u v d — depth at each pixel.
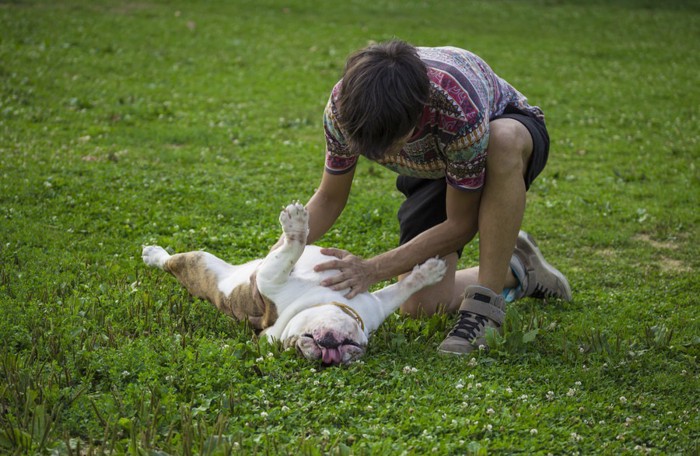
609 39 16.61
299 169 7.39
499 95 3.85
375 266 3.75
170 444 2.83
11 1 15.57
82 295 4.20
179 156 7.45
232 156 7.67
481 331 3.76
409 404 3.16
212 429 2.93
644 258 5.59
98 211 5.77
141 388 3.16
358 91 2.98
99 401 3.07
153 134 8.17
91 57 11.68
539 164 3.86
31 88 9.47
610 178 7.62
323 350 3.41
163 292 4.26
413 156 3.69
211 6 17.31
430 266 3.79
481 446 2.85
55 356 3.42
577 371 3.55
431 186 4.16
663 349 3.91
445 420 3.05
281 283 3.66
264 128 8.88
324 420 3.04
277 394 3.22
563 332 4.01
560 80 12.51
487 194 3.71
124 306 4.00
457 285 4.30
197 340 3.62
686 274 5.21
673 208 6.75
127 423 2.92
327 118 3.65
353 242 5.60
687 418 3.19
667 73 13.43
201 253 4.25
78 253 4.91
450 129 3.38
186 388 3.19
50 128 8.07
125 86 10.23
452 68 3.39
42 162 6.79
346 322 3.47
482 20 18.28
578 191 7.20
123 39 13.18
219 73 11.55
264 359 3.46
